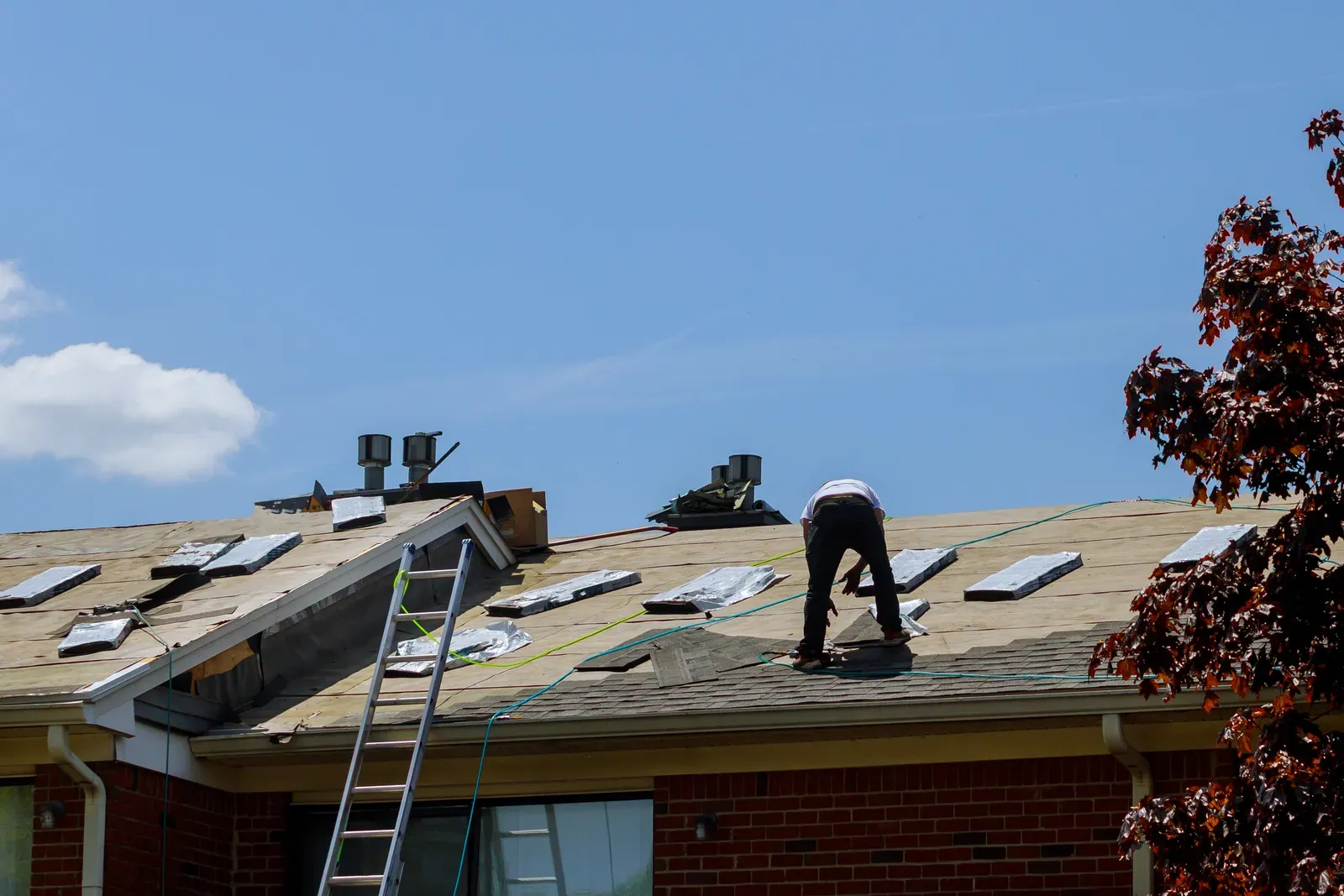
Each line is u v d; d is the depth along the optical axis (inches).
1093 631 582.2
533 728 568.7
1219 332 421.1
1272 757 388.8
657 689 585.6
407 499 911.0
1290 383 392.2
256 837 631.8
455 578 601.9
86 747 581.6
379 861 625.3
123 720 581.0
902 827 558.6
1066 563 677.9
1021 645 578.9
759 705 547.8
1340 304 409.1
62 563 783.1
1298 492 412.2
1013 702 520.7
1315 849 369.4
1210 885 395.2
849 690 552.4
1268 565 404.5
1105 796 538.9
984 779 554.3
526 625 714.2
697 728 551.8
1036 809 545.6
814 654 586.6
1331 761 384.5
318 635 695.1
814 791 571.8
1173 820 402.3
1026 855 542.3
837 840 564.4
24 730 572.4
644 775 590.2
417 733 581.6
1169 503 780.6
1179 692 450.6
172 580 709.3
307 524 793.6
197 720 621.0
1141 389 408.2
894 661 582.2
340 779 624.1
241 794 637.9
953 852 550.6
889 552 759.7
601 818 601.6
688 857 578.2
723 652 619.2
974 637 598.9
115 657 614.9
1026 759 550.6
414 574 606.9
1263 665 404.8
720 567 771.4
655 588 749.3
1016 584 650.8
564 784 604.4
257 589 686.5
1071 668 541.3
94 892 565.9
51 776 591.8
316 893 627.5
